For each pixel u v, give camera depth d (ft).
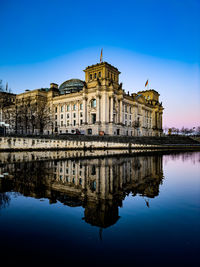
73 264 16.81
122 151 186.29
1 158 102.73
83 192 41.57
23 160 96.48
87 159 110.42
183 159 120.67
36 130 281.33
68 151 166.30
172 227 24.66
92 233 22.85
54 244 20.36
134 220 26.91
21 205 32.71
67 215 28.48
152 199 37.19
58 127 321.52
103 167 79.36
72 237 21.94
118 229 23.95
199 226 25.03
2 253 18.65
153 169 77.77
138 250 19.19
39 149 162.20
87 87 285.84
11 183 48.03
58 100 323.37
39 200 35.53
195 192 42.63
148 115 412.77
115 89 282.56
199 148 290.56
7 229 23.94
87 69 296.30
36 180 52.06
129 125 330.75
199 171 73.87
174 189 45.39
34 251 18.98
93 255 18.22
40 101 322.75
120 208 31.76
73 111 303.89
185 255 18.31
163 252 18.85
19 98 344.28
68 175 60.59
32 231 23.41
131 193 41.45
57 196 38.22
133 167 81.35
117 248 19.61
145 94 454.40
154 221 26.53
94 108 275.18
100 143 205.77
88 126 276.00
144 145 248.52
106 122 264.72
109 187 46.60
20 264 16.71
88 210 30.63
